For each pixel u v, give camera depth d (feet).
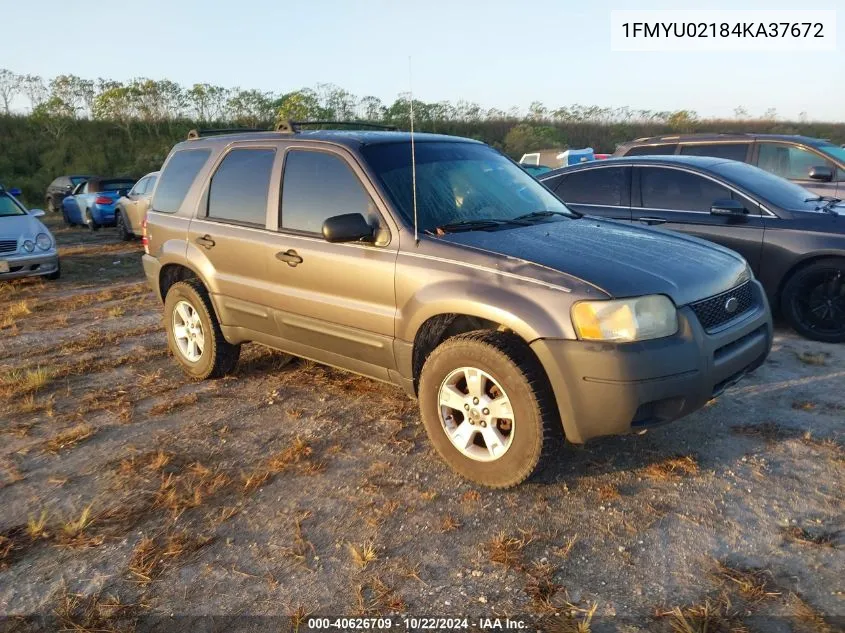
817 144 27.07
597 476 11.65
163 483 11.91
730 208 19.44
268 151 15.03
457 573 9.23
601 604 8.50
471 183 13.97
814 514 10.27
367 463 12.47
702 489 11.12
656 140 31.14
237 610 8.69
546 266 10.71
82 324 24.41
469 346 10.93
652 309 10.18
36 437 14.23
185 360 17.60
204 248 16.17
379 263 12.31
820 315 18.83
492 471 11.10
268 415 14.89
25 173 114.62
